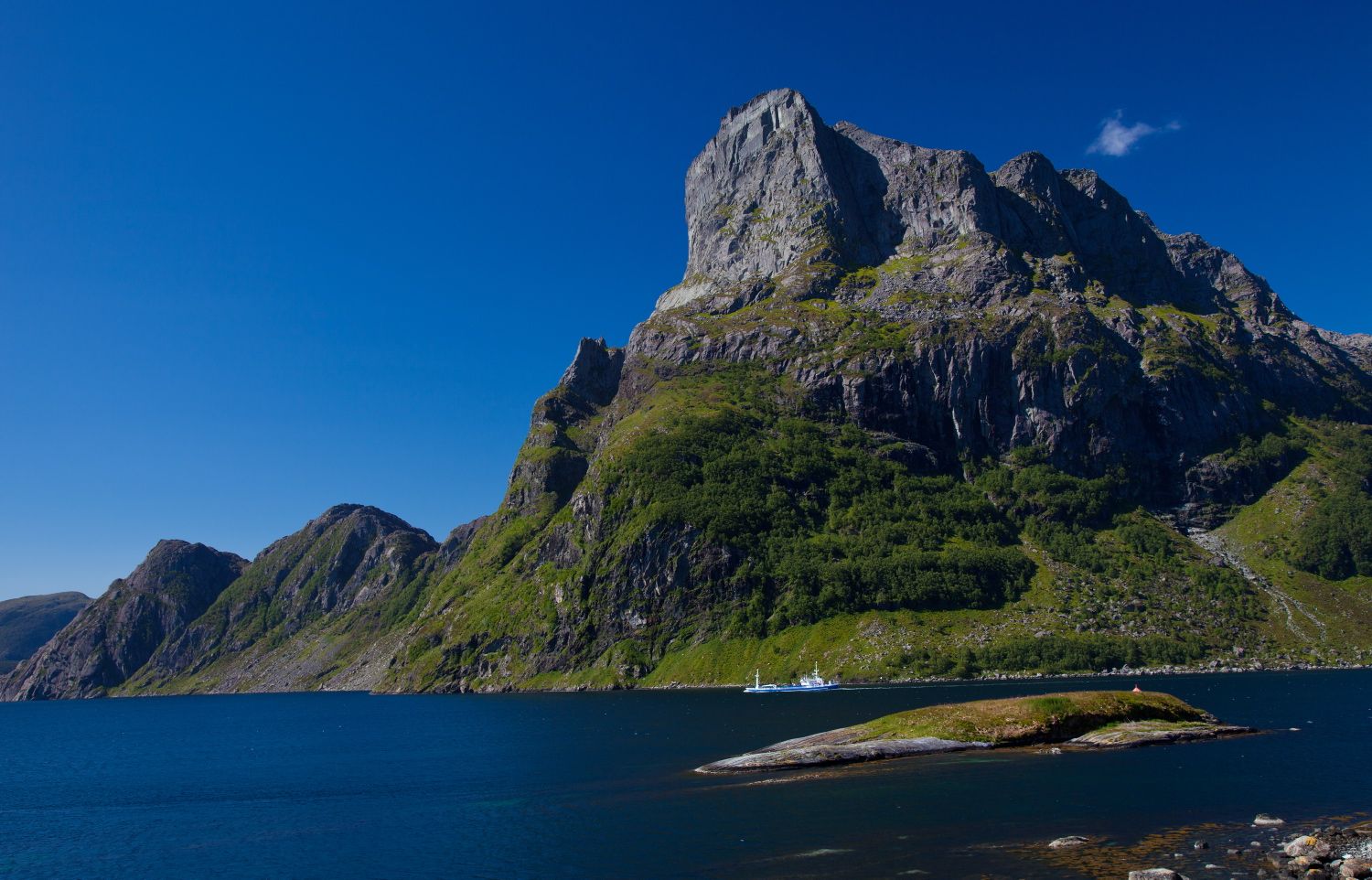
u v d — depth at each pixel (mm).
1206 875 51625
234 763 148375
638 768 107125
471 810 86188
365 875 64250
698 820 73375
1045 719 106625
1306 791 75312
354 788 108875
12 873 72188
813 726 142875
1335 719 126625
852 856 59188
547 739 149500
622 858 62812
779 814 73125
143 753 180500
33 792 122438
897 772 89188
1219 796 74000
